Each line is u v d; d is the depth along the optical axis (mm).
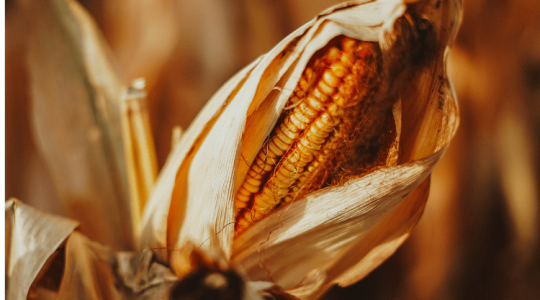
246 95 377
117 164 499
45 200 646
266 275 401
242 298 351
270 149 382
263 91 377
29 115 652
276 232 392
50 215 409
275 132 382
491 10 673
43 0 495
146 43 688
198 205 395
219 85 700
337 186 382
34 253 396
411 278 655
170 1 690
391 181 378
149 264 397
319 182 389
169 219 406
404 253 664
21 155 651
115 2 709
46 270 405
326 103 370
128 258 404
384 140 382
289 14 709
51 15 497
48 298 438
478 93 676
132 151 447
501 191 696
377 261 421
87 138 500
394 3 362
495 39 682
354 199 383
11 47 636
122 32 709
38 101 501
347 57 367
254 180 386
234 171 379
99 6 719
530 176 688
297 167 378
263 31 705
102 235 501
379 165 386
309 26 372
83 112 500
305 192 390
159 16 689
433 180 668
